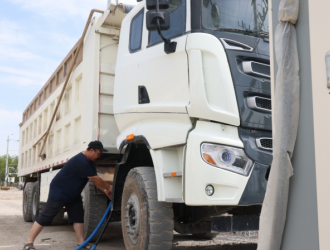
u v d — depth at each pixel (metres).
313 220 2.59
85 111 6.55
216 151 3.94
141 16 5.18
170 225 4.37
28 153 12.18
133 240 4.67
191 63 4.20
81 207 6.04
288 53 2.79
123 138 5.14
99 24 6.34
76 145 7.05
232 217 4.11
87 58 6.61
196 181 3.89
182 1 4.49
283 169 2.74
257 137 4.15
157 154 4.43
